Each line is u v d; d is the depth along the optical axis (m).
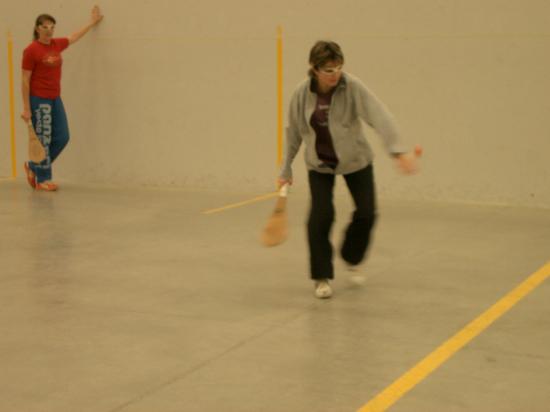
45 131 12.22
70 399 4.55
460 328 5.69
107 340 5.54
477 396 4.51
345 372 4.90
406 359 5.10
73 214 10.34
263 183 12.11
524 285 6.79
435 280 6.98
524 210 10.39
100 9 12.67
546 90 10.38
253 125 12.05
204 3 12.07
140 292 6.73
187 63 12.30
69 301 6.48
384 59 11.16
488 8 10.53
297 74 11.66
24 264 7.71
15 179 13.52
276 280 7.07
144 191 12.30
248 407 4.41
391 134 5.96
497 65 10.59
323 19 11.43
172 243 8.60
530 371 4.87
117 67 12.70
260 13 11.77
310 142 6.22
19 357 5.22
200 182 12.48
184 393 4.62
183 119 12.44
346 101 6.05
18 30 13.16
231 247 8.40
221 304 6.37
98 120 12.95
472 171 10.89
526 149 10.59
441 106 10.94
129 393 4.62
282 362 5.08
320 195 6.35
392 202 11.05
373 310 6.15
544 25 10.27
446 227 9.32
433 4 10.80
